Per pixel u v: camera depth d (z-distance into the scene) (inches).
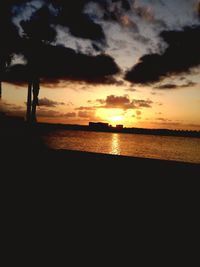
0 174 219.0
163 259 121.7
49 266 115.3
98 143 2477.9
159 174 204.4
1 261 117.4
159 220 154.0
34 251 125.9
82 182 203.5
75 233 141.8
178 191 182.1
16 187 197.0
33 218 156.4
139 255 124.9
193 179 191.3
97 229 146.5
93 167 226.5
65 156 256.8
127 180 201.5
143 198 178.7
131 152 1723.7
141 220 155.2
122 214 160.2
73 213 162.2
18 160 251.1
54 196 184.2
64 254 123.7
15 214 160.2
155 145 2908.5
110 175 211.9
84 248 129.4
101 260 120.5
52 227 147.3
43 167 233.5
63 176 214.8
